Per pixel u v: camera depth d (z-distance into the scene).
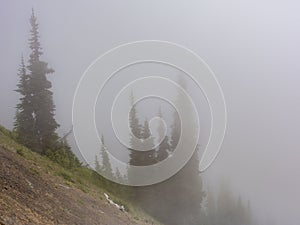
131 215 23.33
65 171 23.95
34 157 21.91
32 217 11.45
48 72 31.75
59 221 12.59
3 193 11.93
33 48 31.80
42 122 29.91
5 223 9.72
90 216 15.66
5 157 15.93
